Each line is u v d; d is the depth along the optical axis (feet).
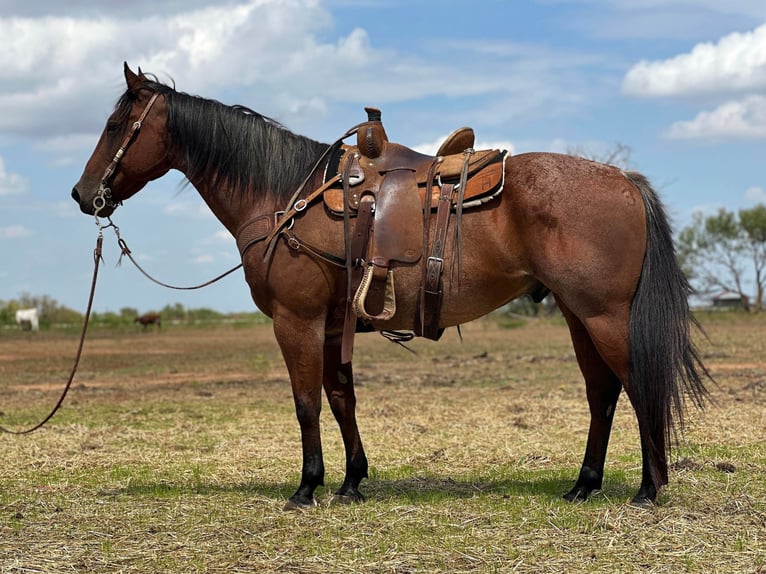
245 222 19.24
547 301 162.09
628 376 16.75
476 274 17.30
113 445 28.55
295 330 18.34
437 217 17.34
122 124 20.01
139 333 142.92
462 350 80.64
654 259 16.65
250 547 15.90
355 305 17.46
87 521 17.99
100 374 62.54
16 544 16.29
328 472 23.53
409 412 35.45
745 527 16.17
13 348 100.63
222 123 19.48
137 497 20.33
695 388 16.94
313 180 18.88
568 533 16.12
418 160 18.10
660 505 17.48
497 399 39.22
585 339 18.33
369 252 17.76
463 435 29.19
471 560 14.82
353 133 18.60
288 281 18.24
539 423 31.17
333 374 19.53
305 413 18.51
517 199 16.87
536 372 54.24
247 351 90.33
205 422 34.06
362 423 32.60
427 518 17.46
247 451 26.99
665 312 16.47
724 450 24.31
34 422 34.81
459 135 18.12
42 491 21.26
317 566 14.76
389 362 67.41
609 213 16.52
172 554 15.61
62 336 134.31
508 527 16.65
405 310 17.90
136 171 20.11
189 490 21.15
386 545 15.75
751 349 68.74
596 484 18.66
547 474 22.38
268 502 19.35
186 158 19.76
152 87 20.12
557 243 16.55
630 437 27.37
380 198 17.78
